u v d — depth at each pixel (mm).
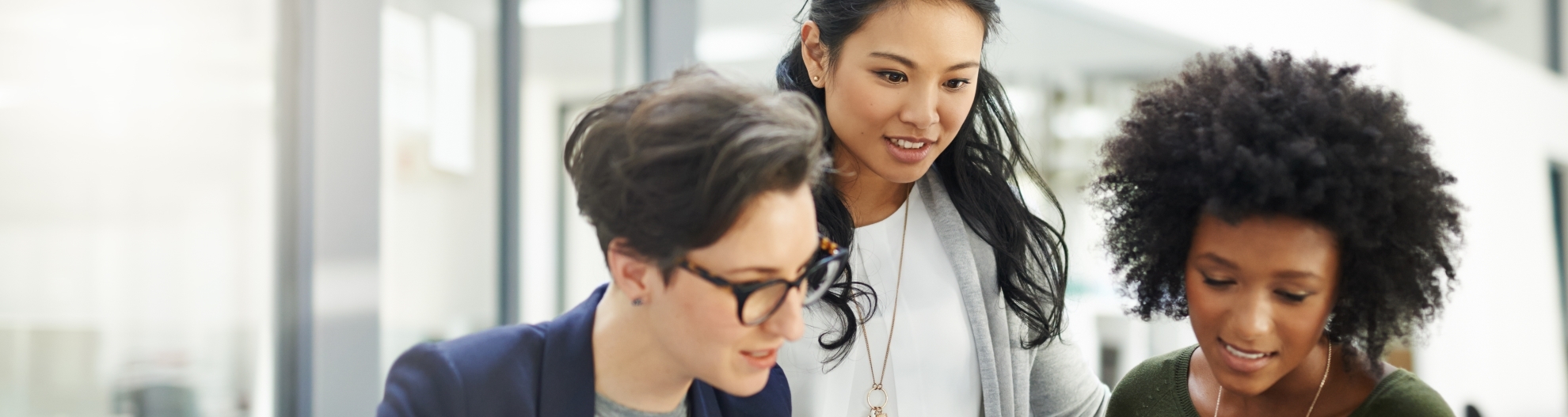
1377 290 976
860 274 1399
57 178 2463
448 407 949
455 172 3357
